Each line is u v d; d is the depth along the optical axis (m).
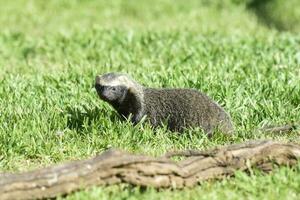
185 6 29.92
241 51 18.64
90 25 25.25
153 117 12.17
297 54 17.91
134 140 11.80
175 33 21.56
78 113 12.70
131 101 12.05
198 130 11.84
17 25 26.52
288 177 9.78
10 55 20.97
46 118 12.57
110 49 20.03
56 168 9.18
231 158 9.92
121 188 9.55
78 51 20.08
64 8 29.61
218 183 9.79
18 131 11.95
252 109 13.08
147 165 9.46
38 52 21.03
